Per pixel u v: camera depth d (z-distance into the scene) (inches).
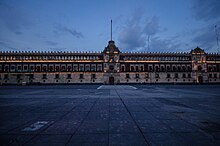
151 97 768.3
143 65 3245.6
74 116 362.0
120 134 241.6
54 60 3127.5
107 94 944.9
